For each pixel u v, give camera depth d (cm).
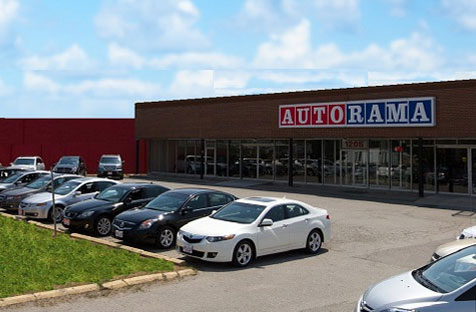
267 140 3409
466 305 589
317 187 3028
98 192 1839
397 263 1221
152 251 1344
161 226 1357
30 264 1095
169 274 1055
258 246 1204
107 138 4566
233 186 3139
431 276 695
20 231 1509
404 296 634
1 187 2259
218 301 902
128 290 961
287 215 1288
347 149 3011
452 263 717
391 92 2550
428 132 2420
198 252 1159
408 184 2758
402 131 2512
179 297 924
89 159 4506
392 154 2820
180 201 1434
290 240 1275
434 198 2453
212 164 3775
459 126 2320
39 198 1803
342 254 1326
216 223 1223
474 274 659
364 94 2659
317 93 2866
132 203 1588
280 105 3048
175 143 4066
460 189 2542
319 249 1375
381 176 2869
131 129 4588
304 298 926
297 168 3244
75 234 1492
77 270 1052
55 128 4453
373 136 2622
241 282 1037
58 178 2064
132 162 4562
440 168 2622
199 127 3550
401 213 2048
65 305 860
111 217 1550
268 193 2756
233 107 3322
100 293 934
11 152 4338
